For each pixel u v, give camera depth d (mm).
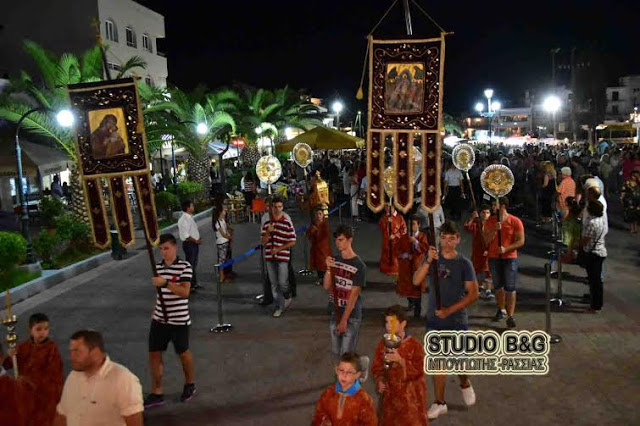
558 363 7305
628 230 16609
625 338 8070
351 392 4371
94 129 6461
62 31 33500
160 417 6289
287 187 25844
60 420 4348
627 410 6082
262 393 6805
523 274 11859
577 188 13125
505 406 6254
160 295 6496
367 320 9289
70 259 14383
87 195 6566
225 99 33625
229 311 10031
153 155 29828
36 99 18406
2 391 4527
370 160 6641
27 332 9422
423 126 6434
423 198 6352
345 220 20516
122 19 35719
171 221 20984
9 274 11586
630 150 22344
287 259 9602
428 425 5309
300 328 9000
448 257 6066
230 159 38906
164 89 27203
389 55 6473
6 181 24969
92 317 10062
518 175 22969
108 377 4254
